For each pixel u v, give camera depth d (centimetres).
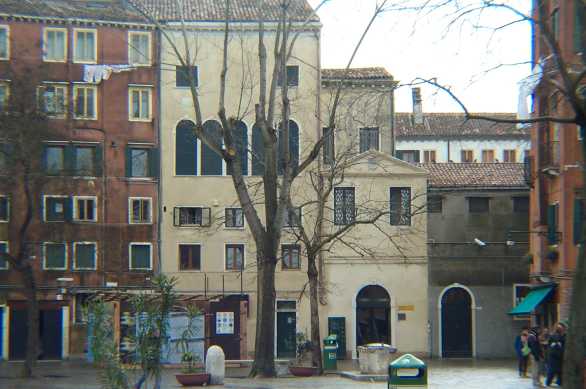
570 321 2009
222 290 5462
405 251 5494
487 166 5788
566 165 4081
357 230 5488
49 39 5475
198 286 5462
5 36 5409
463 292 5497
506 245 5491
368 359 3309
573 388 1989
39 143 4216
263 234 3161
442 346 5462
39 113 4241
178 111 5544
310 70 5522
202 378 2927
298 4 5503
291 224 4278
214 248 5494
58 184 4825
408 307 5478
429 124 7869
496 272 5484
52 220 5256
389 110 5694
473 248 5503
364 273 5491
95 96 5500
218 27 5512
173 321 4234
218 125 5534
